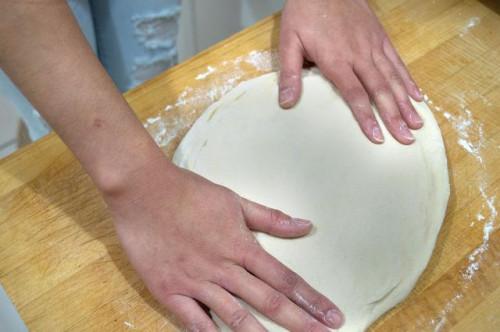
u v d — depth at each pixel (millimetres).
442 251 764
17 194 837
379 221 740
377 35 886
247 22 1495
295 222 713
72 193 838
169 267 665
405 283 712
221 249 662
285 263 711
